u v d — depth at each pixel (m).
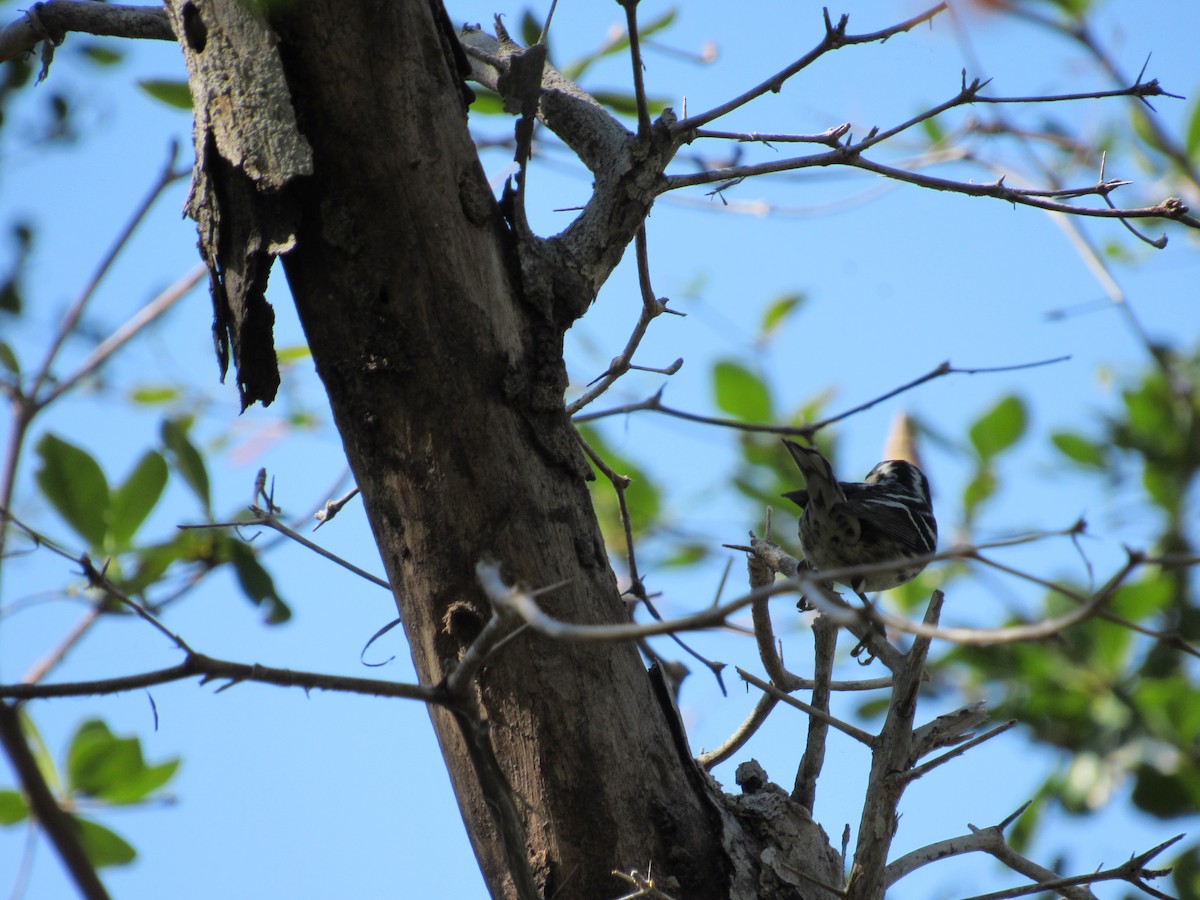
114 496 8.15
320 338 6.07
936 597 6.00
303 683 4.62
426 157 5.99
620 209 6.73
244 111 5.90
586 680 5.97
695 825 6.11
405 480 5.99
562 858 5.87
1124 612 9.30
